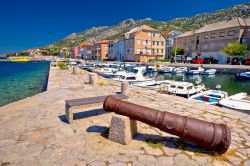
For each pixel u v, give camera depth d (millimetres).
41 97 9672
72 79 18125
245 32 46781
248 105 10875
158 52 66938
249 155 4227
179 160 3967
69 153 4168
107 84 14688
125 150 4312
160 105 8305
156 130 5406
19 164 3773
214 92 14438
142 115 4352
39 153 4156
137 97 9883
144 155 4125
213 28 54125
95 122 6008
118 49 75875
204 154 4195
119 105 4633
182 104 8469
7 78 28016
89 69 37438
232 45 43281
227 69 34812
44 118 6375
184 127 4039
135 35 62312
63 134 5109
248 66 36562
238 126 5922
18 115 6691
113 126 4672
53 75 22297
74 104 5766
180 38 67562
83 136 4988
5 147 4406
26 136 4980
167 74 36031
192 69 35500
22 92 16656
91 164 3789
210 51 54062
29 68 52469
